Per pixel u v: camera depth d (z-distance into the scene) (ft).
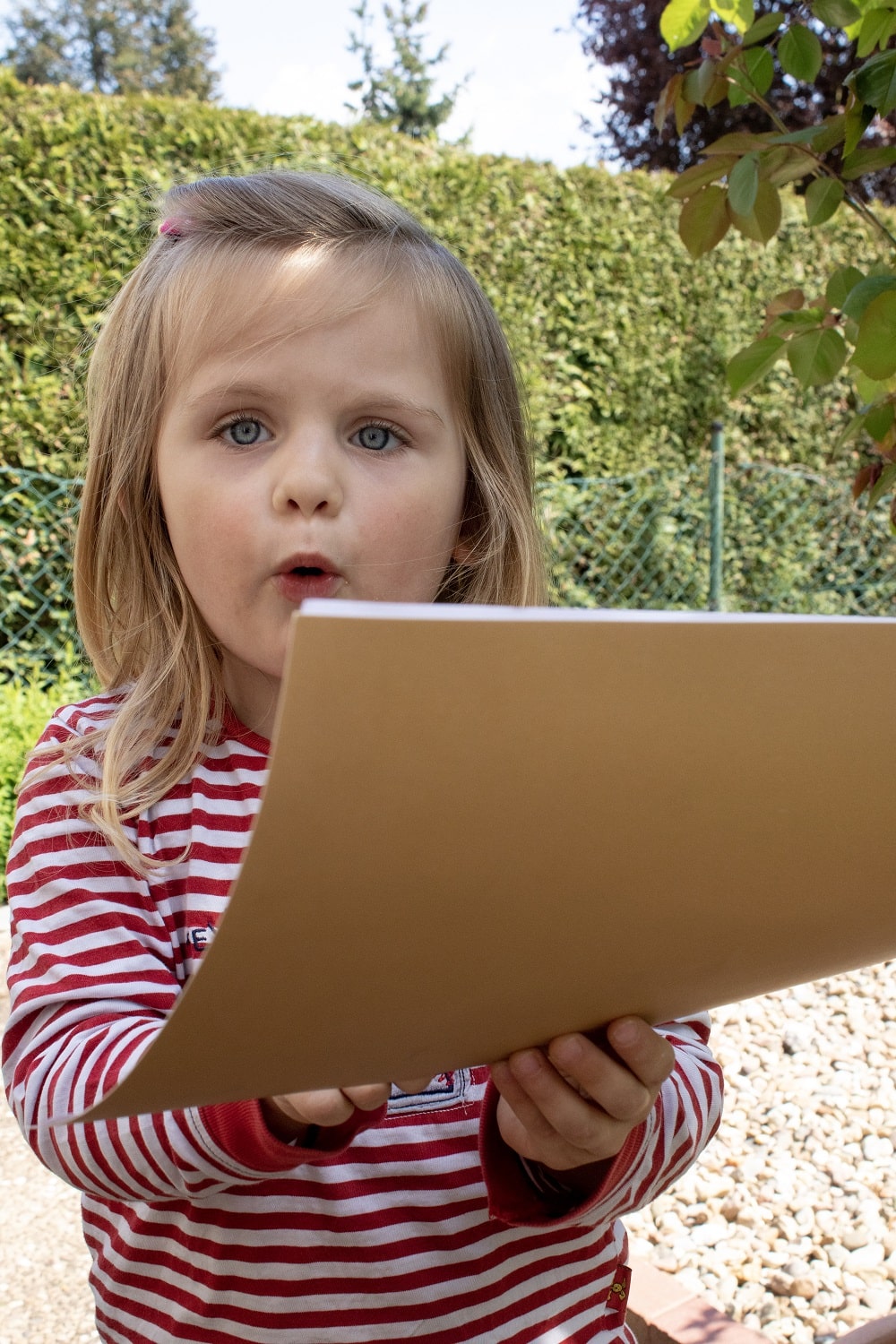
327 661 1.27
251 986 1.52
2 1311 6.79
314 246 3.24
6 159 15.55
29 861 2.84
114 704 3.36
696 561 19.98
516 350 18.74
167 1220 2.76
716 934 1.96
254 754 3.23
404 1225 2.75
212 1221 2.69
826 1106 9.04
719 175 4.64
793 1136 8.63
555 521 17.94
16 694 13.97
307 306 3.08
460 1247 2.78
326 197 3.53
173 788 3.10
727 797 1.68
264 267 3.15
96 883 2.81
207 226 3.35
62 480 14.73
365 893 1.48
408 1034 1.86
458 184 18.34
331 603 1.27
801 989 11.36
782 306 4.98
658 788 1.60
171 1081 1.67
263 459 3.04
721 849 1.76
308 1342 2.64
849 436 5.02
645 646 1.46
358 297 3.17
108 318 3.71
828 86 27.61
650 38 36.68
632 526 19.71
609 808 1.58
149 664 3.37
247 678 3.30
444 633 1.31
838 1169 8.13
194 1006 1.49
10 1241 7.49
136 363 3.49
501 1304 2.80
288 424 3.08
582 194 19.53
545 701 1.43
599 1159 2.52
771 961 2.18
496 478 3.76
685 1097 3.03
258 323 3.07
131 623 3.50
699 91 4.60
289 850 1.37
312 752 1.31
